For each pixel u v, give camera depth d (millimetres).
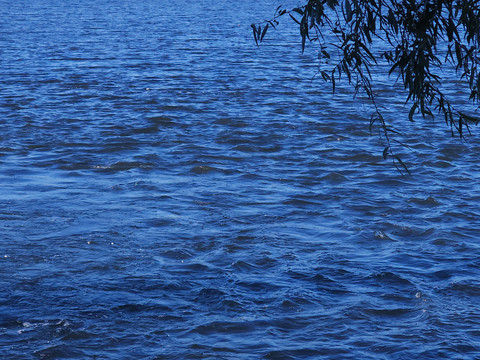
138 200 26281
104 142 35219
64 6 167875
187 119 40812
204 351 15688
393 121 40250
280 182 28984
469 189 27938
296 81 54625
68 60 66812
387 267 20203
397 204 25953
